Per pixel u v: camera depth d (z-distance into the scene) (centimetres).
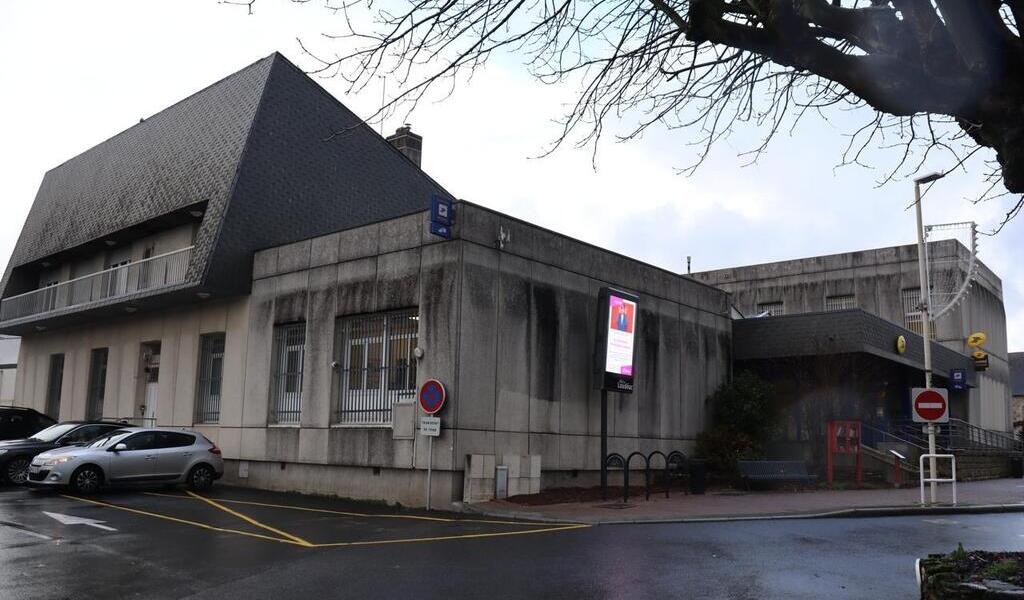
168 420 2319
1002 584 595
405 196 2619
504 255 1762
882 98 589
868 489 2109
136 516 1381
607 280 2052
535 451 1769
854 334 2402
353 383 1847
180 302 2302
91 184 2930
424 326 1691
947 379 3200
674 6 727
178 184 2372
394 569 924
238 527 1277
